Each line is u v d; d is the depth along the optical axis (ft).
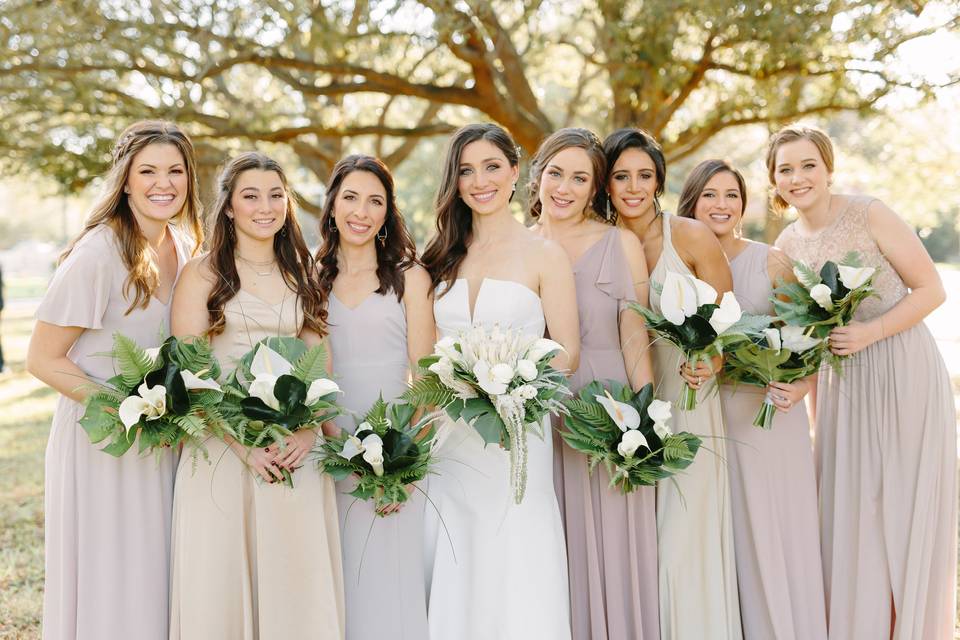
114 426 8.48
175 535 9.39
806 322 9.89
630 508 10.28
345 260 10.39
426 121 36.83
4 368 43.42
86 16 22.07
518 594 9.79
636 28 24.04
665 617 10.61
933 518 10.52
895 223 10.72
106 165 25.12
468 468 10.14
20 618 12.89
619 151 10.77
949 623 10.61
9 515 18.17
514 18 28.45
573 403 9.82
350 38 23.07
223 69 24.18
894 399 10.62
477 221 10.64
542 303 10.30
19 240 178.81
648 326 9.75
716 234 11.34
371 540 9.93
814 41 21.39
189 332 9.59
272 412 8.73
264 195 9.60
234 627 9.30
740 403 10.77
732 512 10.87
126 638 9.21
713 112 28.45
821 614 10.68
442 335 10.54
